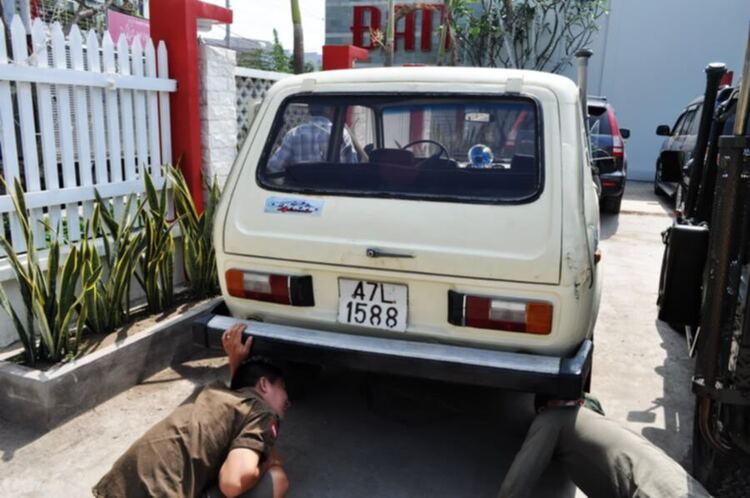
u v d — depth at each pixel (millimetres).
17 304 3760
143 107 4641
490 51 14812
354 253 2822
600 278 3369
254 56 15148
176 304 4469
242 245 3031
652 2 13859
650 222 9539
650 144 14469
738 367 2316
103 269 4320
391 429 3418
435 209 2773
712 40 13711
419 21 15523
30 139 3840
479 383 2664
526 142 2793
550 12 14633
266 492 2439
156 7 4816
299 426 3420
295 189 2996
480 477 3016
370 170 2955
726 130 4199
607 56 14375
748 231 2338
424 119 2969
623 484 2293
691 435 3436
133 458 2359
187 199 4535
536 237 2641
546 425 2592
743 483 2631
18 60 3699
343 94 3082
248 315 3148
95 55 4191
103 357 3516
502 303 2660
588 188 2967
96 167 4312
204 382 3832
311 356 2861
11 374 3252
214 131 5125
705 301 2471
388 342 2812
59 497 2777
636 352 4586
